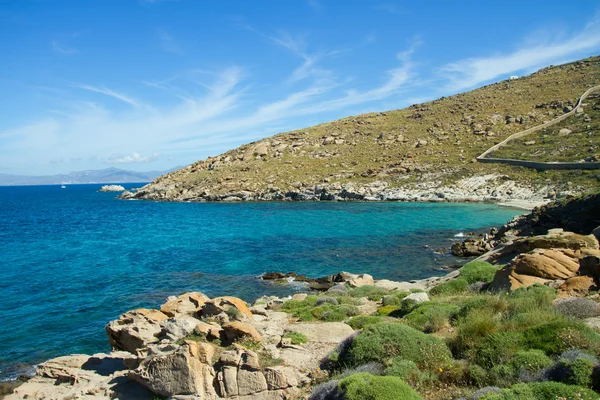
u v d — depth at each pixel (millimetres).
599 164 65125
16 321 22312
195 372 10820
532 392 7148
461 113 122625
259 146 126562
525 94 124188
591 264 14672
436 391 8914
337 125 138125
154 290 28297
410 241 43844
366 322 15562
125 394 11508
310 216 65562
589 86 114688
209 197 100000
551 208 35969
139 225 64250
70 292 27875
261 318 17312
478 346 10055
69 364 14172
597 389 7316
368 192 85125
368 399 7957
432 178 85250
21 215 86938
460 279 20031
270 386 10664
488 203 69250
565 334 9195
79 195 190500
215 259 38031
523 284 15805
